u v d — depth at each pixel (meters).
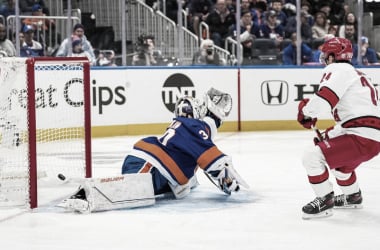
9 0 24.06
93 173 14.81
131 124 22.98
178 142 11.34
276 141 21.08
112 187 10.82
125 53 23.11
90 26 25.67
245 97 24.17
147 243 8.71
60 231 9.42
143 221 10.02
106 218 10.23
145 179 11.16
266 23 26.00
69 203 10.71
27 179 11.20
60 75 15.03
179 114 11.77
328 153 9.80
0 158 11.77
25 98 11.79
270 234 9.16
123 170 11.66
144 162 11.47
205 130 11.39
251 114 24.25
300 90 24.47
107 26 25.91
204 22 26.45
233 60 25.22
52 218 10.26
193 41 25.98
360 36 24.31
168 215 10.45
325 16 26.23
